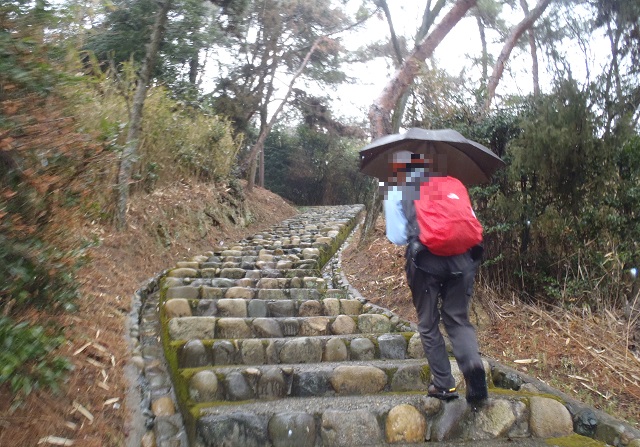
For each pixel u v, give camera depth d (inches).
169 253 317.4
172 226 343.3
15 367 112.3
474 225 132.0
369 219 338.3
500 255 196.7
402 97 328.8
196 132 448.1
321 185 1021.8
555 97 184.9
